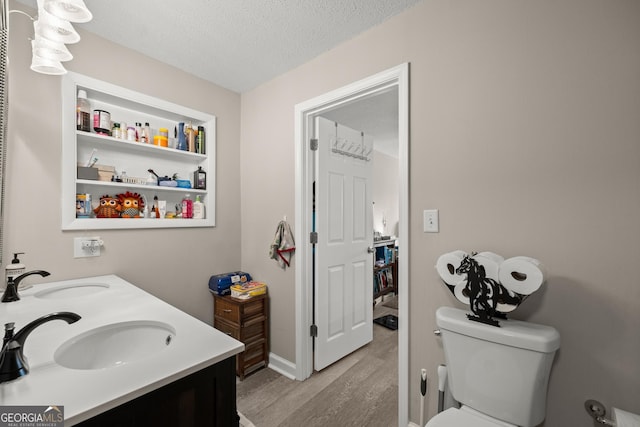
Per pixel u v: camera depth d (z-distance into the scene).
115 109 1.95
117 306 1.21
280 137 2.25
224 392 0.82
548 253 1.16
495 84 1.29
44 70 1.14
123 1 1.47
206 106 2.31
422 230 1.50
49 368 0.72
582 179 1.09
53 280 1.59
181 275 2.16
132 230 1.90
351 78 1.80
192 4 1.50
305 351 2.14
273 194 2.31
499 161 1.27
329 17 1.61
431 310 1.47
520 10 1.23
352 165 2.53
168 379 0.69
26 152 1.50
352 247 2.53
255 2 1.49
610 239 1.04
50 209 1.58
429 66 1.48
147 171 2.08
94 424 0.59
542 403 1.04
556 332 1.06
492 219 1.29
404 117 1.55
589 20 1.08
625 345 1.01
